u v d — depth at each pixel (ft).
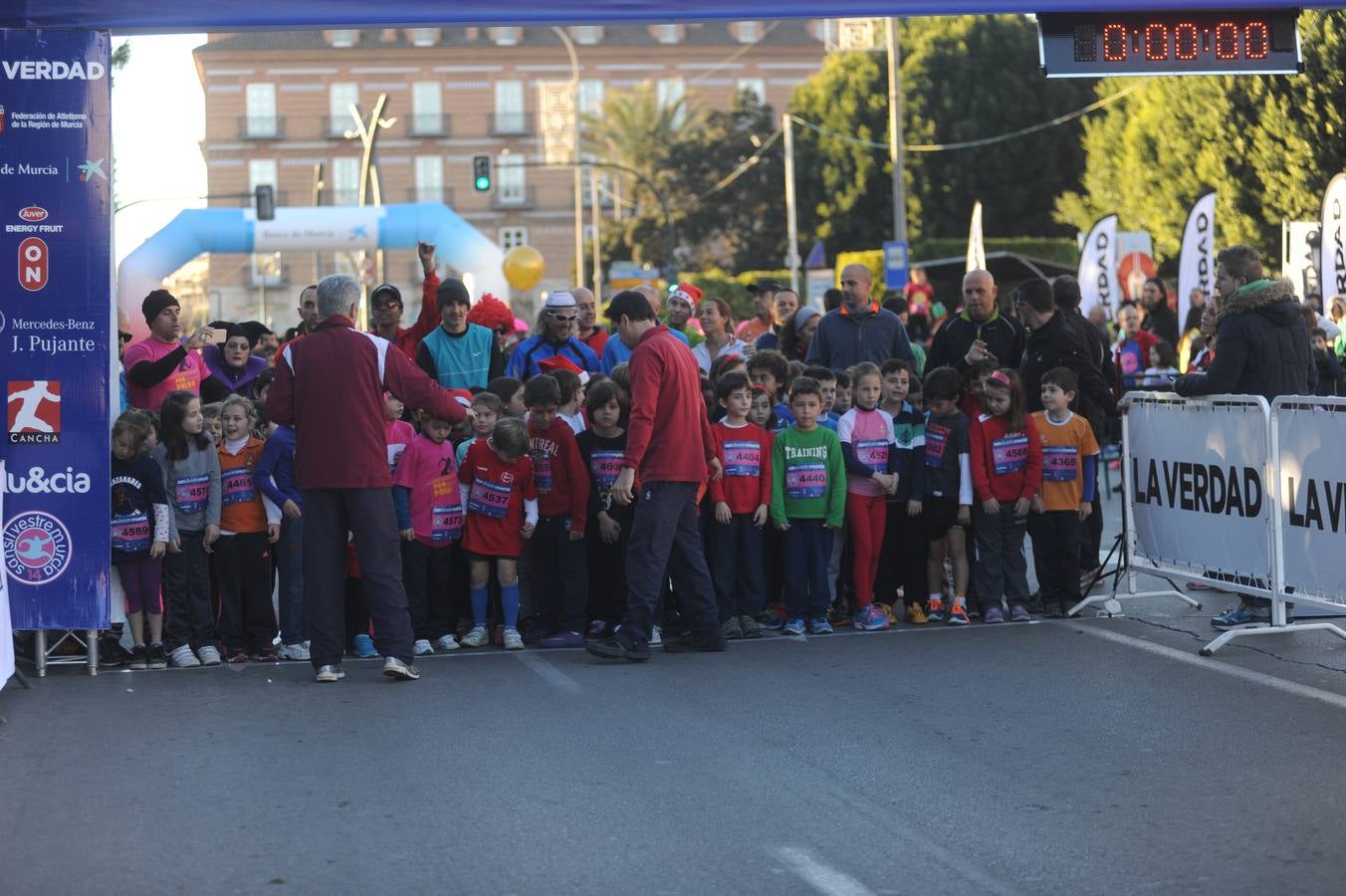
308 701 25.03
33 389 27.76
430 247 35.47
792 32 245.65
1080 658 27.04
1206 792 18.51
